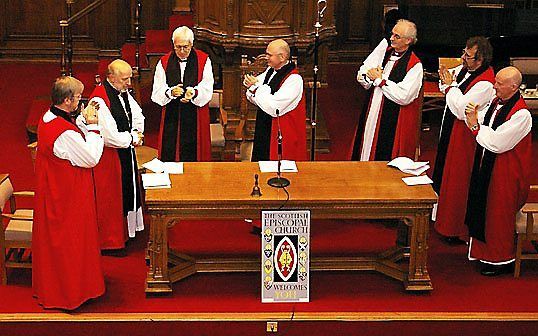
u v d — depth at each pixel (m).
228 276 9.59
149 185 8.96
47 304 8.85
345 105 14.71
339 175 9.41
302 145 10.57
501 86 9.33
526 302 9.23
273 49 10.16
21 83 15.34
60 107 8.53
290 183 9.15
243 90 11.54
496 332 8.90
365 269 9.69
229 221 10.81
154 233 8.91
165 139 10.91
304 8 11.94
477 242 9.73
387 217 8.99
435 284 9.51
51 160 8.51
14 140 12.93
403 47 10.47
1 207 9.11
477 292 9.38
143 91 14.84
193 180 9.17
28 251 9.99
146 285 9.12
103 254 10.01
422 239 9.09
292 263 8.97
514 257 9.73
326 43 12.55
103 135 9.63
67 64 13.06
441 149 10.40
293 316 8.81
